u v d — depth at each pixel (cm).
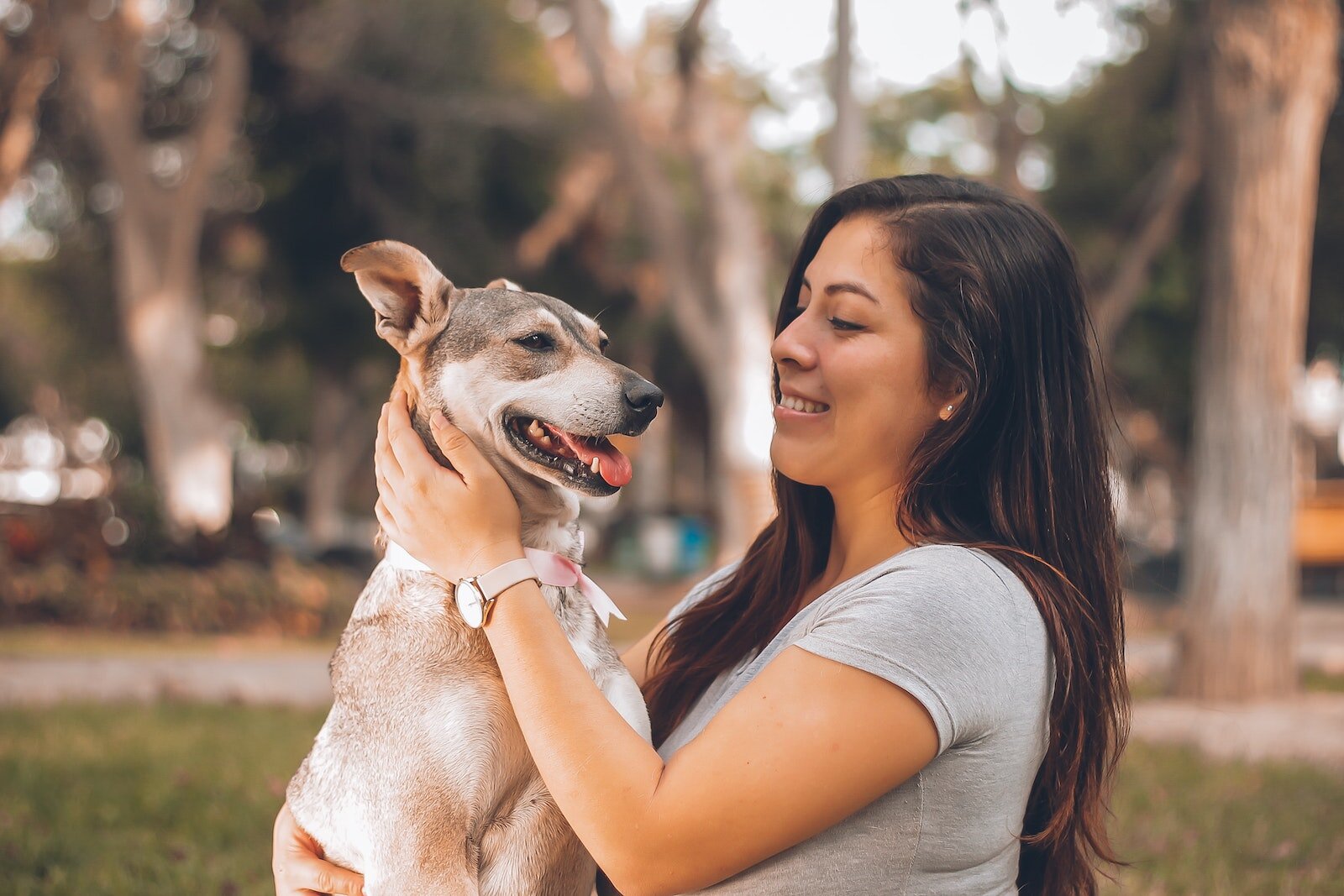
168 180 1873
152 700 858
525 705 205
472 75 1936
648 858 189
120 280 1655
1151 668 1171
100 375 3288
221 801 550
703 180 1448
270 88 1800
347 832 252
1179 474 2498
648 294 2325
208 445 1680
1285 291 941
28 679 958
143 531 1441
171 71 1830
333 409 3269
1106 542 231
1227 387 954
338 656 266
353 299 1938
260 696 900
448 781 239
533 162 2025
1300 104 927
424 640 246
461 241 1947
